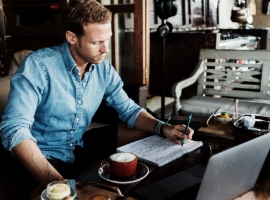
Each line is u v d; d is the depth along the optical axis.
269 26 6.90
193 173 1.14
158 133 1.50
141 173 1.12
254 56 2.60
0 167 1.51
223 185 0.94
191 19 4.81
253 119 1.38
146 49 3.25
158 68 3.78
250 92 2.66
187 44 3.52
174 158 1.26
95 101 1.55
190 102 2.58
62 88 1.39
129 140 1.60
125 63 3.51
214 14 5.64
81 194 0.93
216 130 1.56
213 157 0.82
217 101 2.58
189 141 1.43
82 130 1.57
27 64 1.32
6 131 1.18
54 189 0.86
